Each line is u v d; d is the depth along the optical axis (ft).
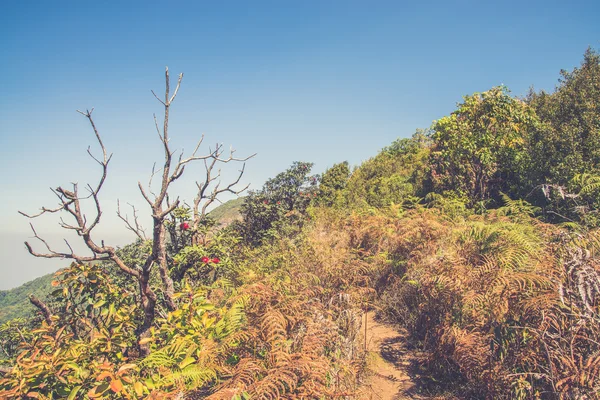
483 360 10.91
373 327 17.52
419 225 21.42
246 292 12.32
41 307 13.48
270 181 50.70
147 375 10.85
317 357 9.51
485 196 36.73
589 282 8.86
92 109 11.73
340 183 64.75
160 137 13.10
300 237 30.81
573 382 8.22
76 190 12.07
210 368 9.50
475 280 13.05
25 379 9.61
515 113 34.60
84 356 10.96
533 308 9.77
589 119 27.20
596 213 18.81
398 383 12.77
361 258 23.29
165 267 14.14
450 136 38.52
